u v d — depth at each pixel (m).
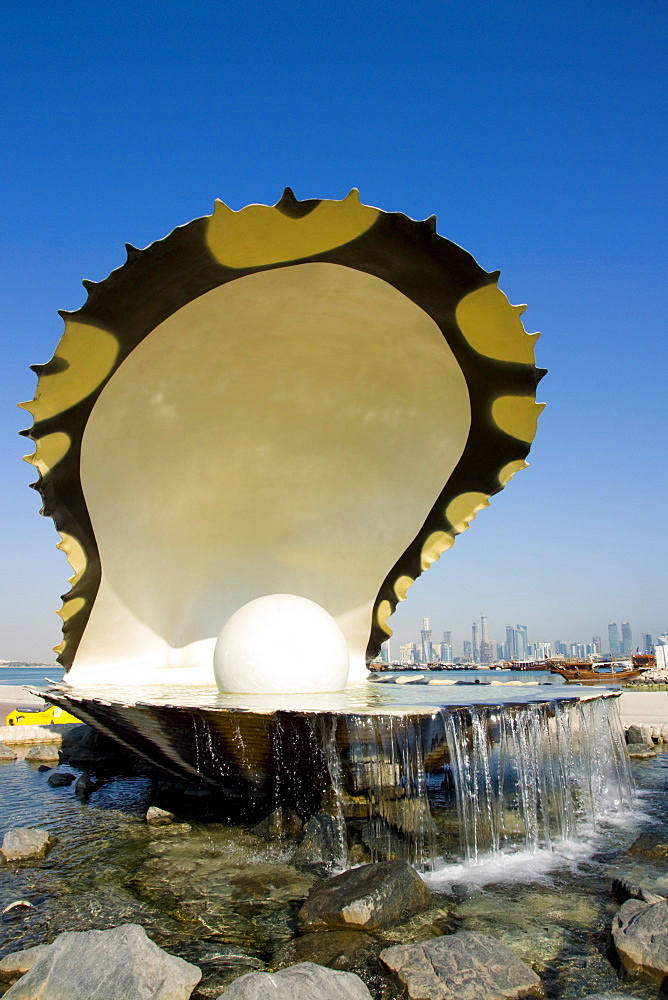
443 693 9.01
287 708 6.54
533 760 7.05
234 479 11.65
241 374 10.33
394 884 5.05
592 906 5.19
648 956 4.16
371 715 6.24
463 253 8.05
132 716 7.39
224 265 8.23
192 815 7.91
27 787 9.78
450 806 7.66
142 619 11.30
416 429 11.12
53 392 8.36
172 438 10.52
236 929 4.78
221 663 8.91
